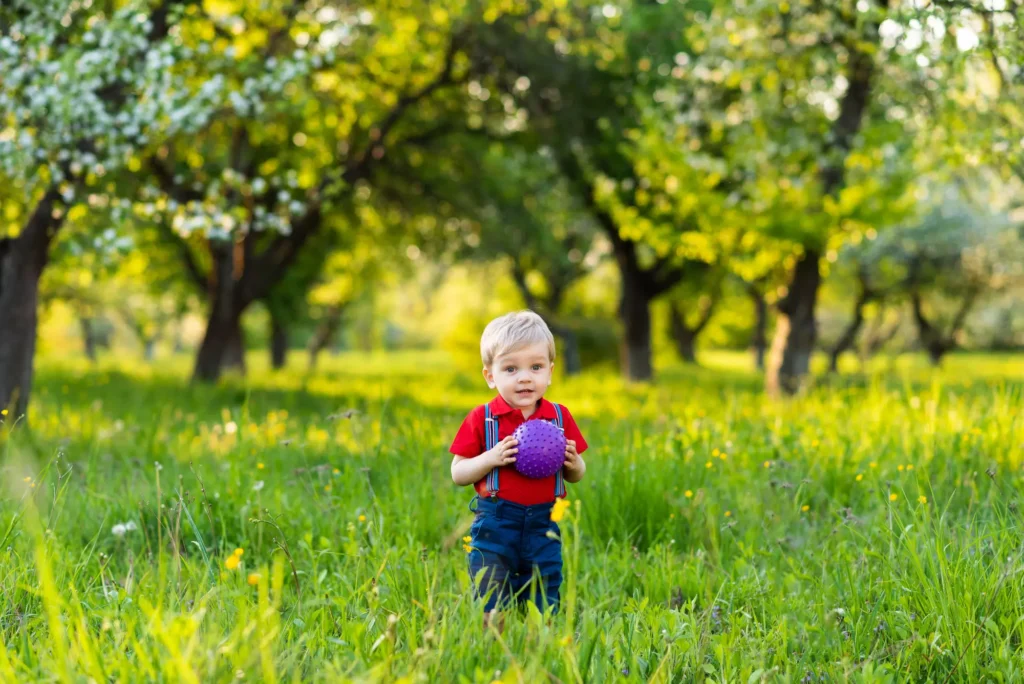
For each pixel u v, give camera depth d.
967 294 35.19
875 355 47.91
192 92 10.41
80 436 7.77
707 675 2.92
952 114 8.76
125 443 7.63
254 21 13.56
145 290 33.19
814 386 11.80
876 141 13.51
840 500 5.34
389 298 63.94
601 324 34.91
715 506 5.04
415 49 16.06
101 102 9.09
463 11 14.84
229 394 15.08
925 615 3.28
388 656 2.44
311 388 18.50
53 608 2.32
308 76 14.07
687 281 26.53
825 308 53.84
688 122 15.79
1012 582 3.31
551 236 23.06
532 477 3.37
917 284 33.81
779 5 11.99
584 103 17.08
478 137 18.77
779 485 5.22
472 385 21.91
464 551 4.30
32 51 8.66
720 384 23.84
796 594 3.74
